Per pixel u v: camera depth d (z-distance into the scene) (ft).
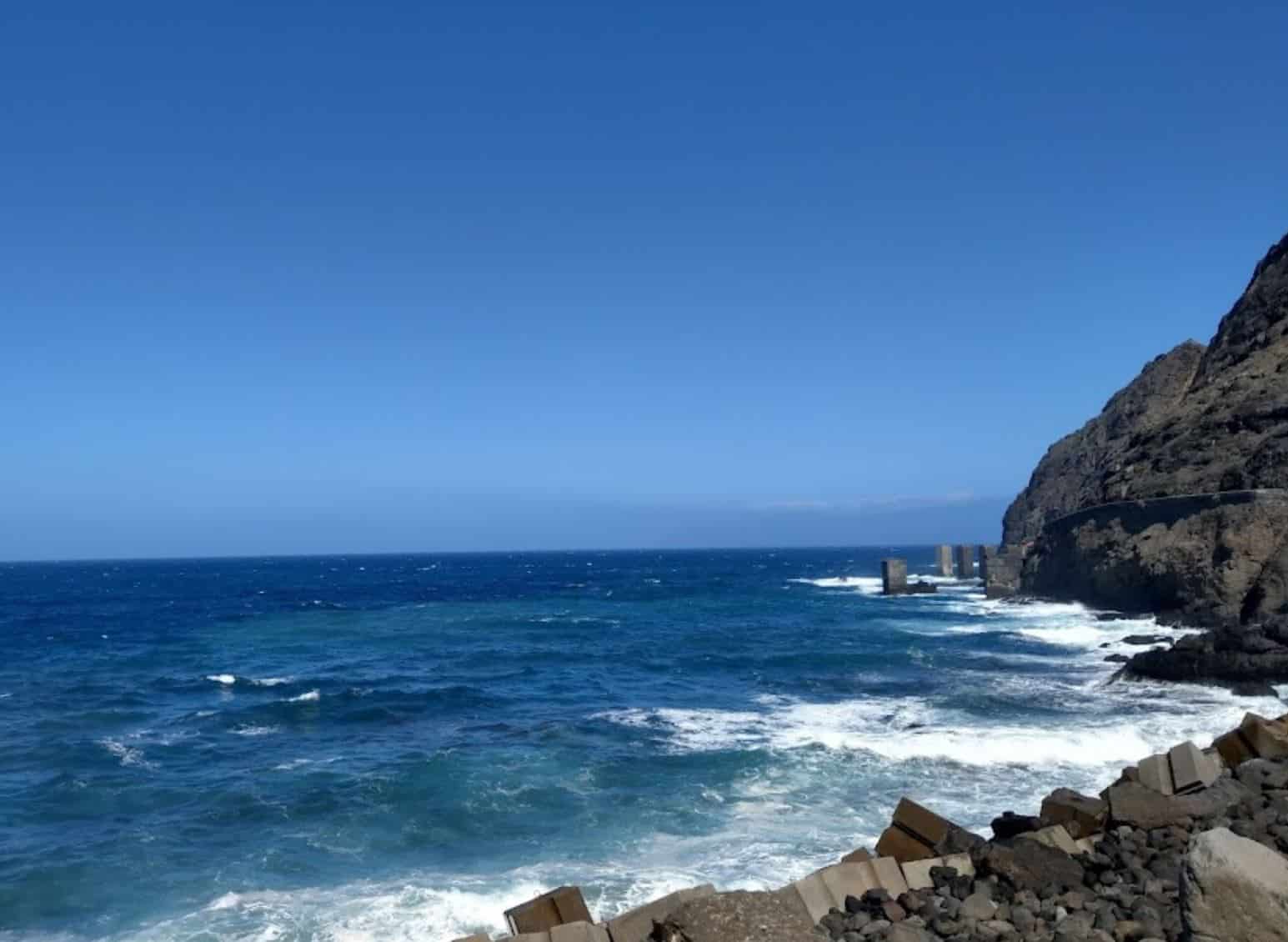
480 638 178.50
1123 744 70.33
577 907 30.76
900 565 273.95
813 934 24.43
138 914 47.03
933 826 38.99
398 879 50.34
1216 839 22.33
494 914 45.21
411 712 100.32
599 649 154.61
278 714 100.94
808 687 109.40
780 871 48.67
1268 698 88.02
